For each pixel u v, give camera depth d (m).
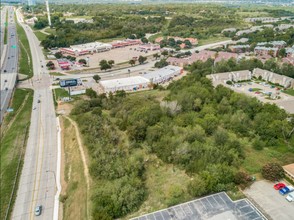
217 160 61.66
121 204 51.06
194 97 96.12
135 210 51.69
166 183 59.00
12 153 81.94
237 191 56.00
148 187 58.12
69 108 111.94
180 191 54.69
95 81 149.75
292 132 76.25
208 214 50.22
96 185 58.84
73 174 68.19
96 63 185.75
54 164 76.31
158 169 63.81
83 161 69.75
